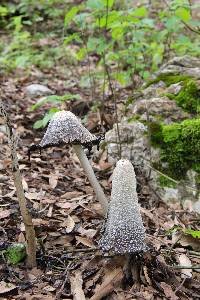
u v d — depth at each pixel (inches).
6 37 65.7
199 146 31.0
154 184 32.1
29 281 23.2
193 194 30.9
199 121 31.7
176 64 39.4
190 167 31.3
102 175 34.2
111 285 22.7
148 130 32.6
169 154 31.8
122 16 37.9
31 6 65.5
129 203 21.6
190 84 35.0
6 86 49.4
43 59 57.5
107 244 21.6
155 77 39.5
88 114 41.1
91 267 24.1
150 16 63.4
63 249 25.8
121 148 34.1
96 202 30.7
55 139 22.2
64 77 53.7
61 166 35.3
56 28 64.3
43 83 51.5
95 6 36.8
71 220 28.0
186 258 25.5
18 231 26.6
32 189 31.5
